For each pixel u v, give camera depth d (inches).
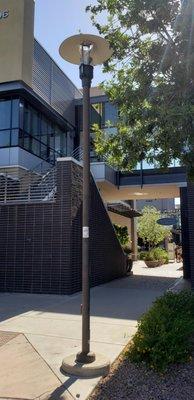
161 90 240.8
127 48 274.7
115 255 645.3
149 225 1411.2
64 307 355.9
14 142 629.9
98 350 222.7
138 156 255.6
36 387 173.6
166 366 185.8
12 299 401.1
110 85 285.9
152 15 247.8
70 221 438.3
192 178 242.4
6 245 458.6
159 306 254.8
